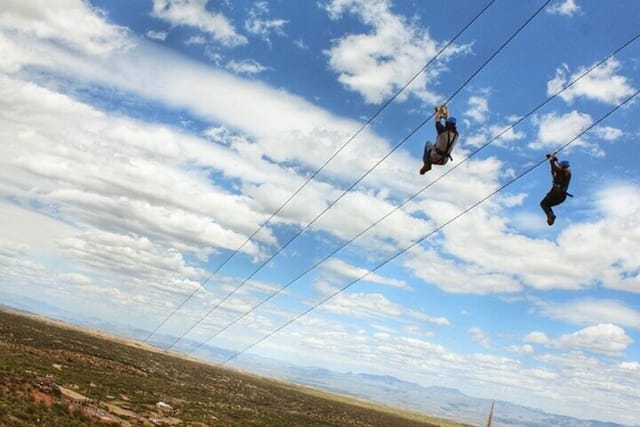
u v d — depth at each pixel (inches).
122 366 6043.3
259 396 7696.9
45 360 4564.5
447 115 813.2
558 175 825.5
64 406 2918.3
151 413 3617.1
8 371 3196.4
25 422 2437.3
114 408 3393.2
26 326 7204.7
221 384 7869.1
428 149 833.5
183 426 3452.3
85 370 4788.4
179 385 5959.6
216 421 3973.9
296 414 6407.5
